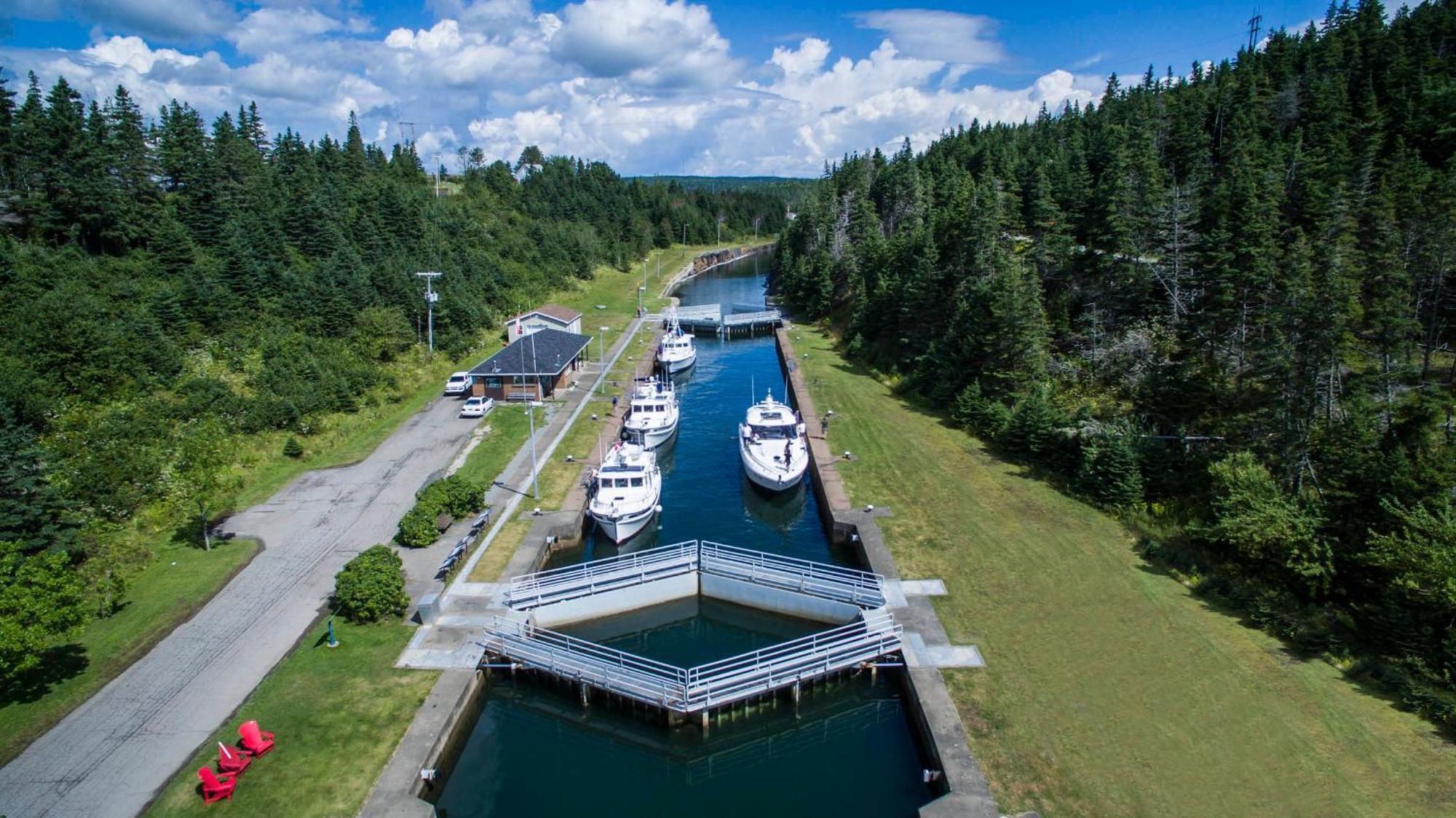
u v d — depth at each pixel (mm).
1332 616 27578
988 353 53969
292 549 34750
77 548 30703
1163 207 53625
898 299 71188
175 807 19984
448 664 26531
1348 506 29094
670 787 24906
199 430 36594
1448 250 41125
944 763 21594
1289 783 20250
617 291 123000
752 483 47656
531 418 43062
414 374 63812
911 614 29500
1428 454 28188
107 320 49531
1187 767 21031
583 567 33750
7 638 21344
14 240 56375
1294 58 89438
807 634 32594
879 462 46344
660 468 51625
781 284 119375
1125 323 52062
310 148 109000
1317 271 37750
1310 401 32562
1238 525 29766
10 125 62938
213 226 69062
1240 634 27062
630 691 26391
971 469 44719
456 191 153000
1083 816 19578
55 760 21453
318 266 69250
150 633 27625
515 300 93438
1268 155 62125
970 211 64750
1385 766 20609
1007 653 26812
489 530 37188
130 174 67625
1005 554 33969
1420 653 24531
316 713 23750
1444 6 80438
